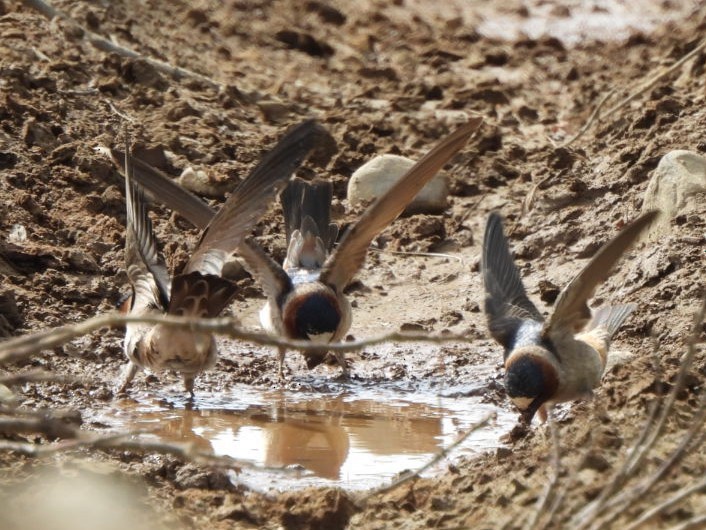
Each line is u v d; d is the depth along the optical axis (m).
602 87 23.08
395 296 16.89
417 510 10.20
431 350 15.40
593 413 11.08
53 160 17.83
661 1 29.64
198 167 18.70
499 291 12.75
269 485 11.03
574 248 17.31
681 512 9.18
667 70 20.75
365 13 28.95
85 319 15.05
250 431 12.67
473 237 18.23
